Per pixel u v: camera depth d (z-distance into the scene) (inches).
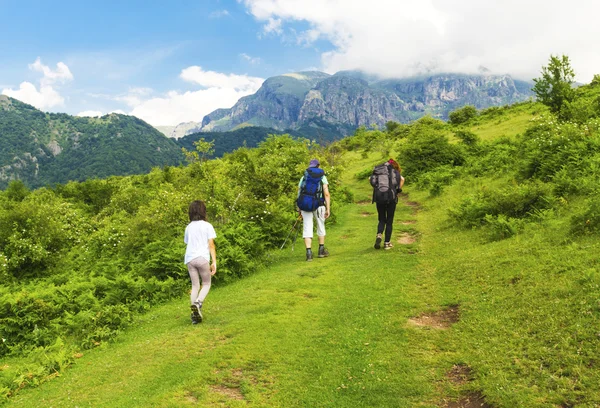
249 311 254.8
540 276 226.7
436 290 258.5
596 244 240.7
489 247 313.6
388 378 166.2
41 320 292.4
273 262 395.2
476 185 618.5
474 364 166.6
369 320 223.1
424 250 361.1
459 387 155.3
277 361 186.9
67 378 200.4
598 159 417.1
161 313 295.3
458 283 260.8
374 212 645.9
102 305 311.6
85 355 235.9
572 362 150.2
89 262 538.0
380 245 401.7
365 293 267.7
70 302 323.3
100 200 1364.4
